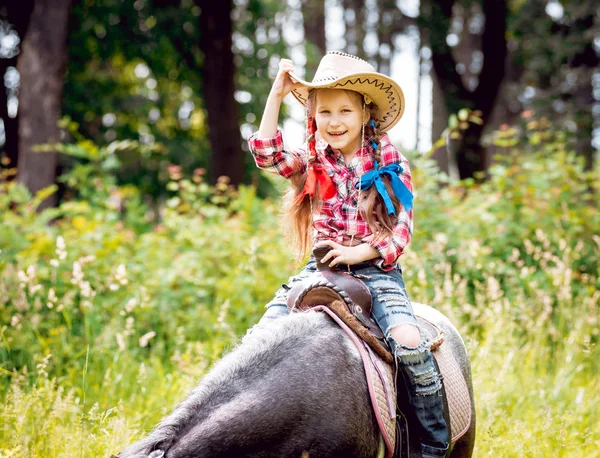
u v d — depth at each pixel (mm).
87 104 17578
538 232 7332
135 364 6000
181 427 2662
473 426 3887
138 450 2547
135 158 18453
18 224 8156
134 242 8258
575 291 7883
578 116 15258
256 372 2855
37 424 4570
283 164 3451
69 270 7027
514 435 4902
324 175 3354
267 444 2750
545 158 9898
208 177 19562
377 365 3039
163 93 20125
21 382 5199
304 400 2820
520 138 15250
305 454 2785
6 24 17219
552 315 7496
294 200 3459
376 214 3295
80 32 16828
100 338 6074
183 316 7090
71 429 4480
